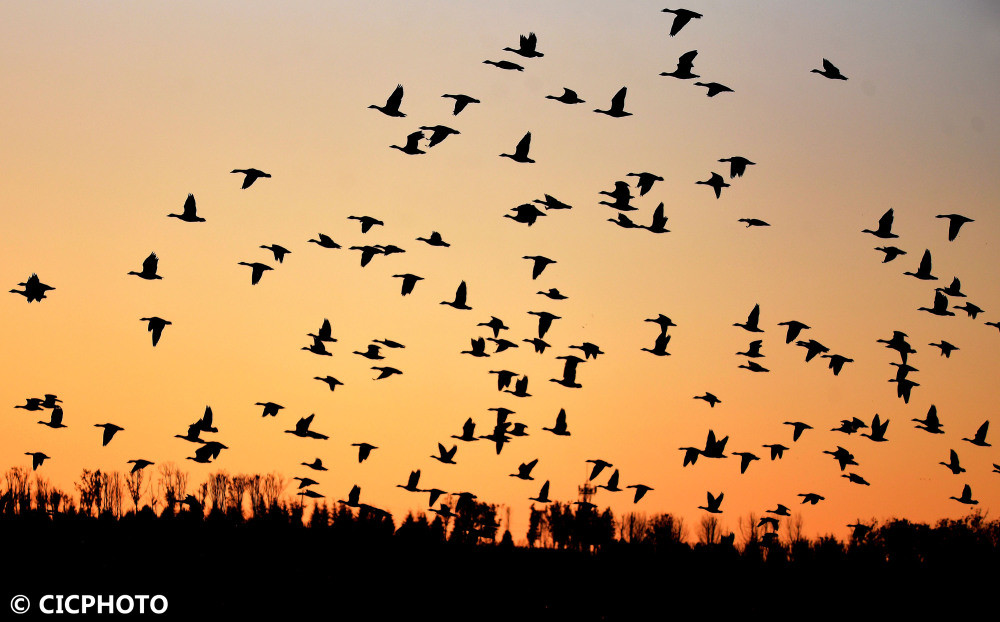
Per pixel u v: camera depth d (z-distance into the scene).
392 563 115.25
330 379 72.31
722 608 105.69
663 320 68.94
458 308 65.75
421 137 59.88
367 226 65.50
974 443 70.69
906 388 69.12
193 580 102.31
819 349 67.81
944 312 66.31
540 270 64.50
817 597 114.38
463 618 93.25
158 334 60.72
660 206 61.44
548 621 94.56
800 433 72.12
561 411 68.50
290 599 96.25
